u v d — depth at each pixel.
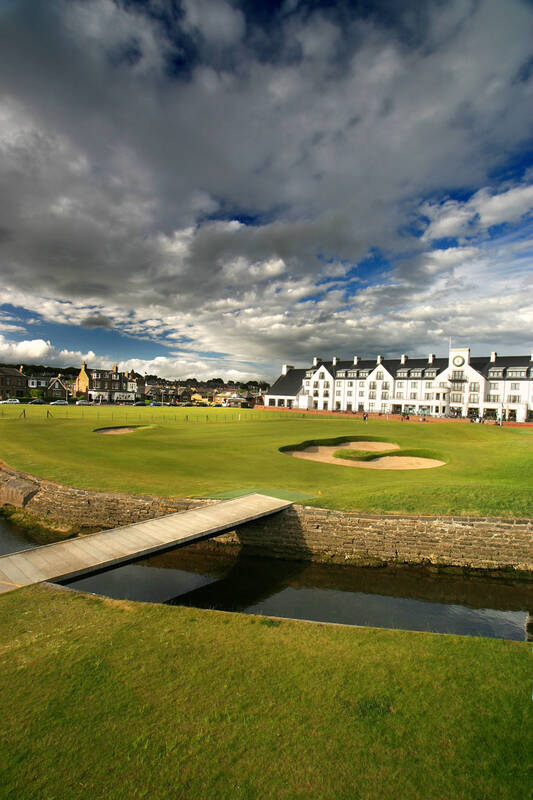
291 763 5.05
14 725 5.57
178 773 4.88
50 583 10.47
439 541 16.17
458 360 88.44
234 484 21.70
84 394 141.62
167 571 15.41
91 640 7.82
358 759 5.13
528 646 7.96
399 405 95.75
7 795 4.55
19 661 7.06
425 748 5.32
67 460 26.64
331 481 23.02
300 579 15.12
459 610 13.03
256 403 131.25
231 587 14.29
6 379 114.69
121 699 6.13
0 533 19.33
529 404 81.81
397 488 19.52
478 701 6.27
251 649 7.66
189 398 187.75
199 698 6.20
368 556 16.50
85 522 19.67
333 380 105.12
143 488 20.36
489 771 4.98
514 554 15.80
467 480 22.59
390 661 7.36
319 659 7.38
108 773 4.87
